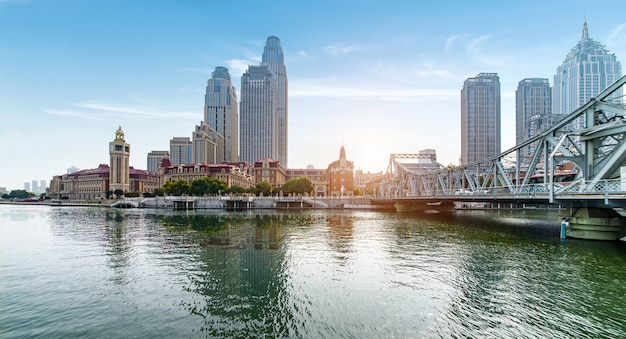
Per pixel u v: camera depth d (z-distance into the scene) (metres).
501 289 24.84
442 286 25.69
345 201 137.00
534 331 18.33
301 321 19.73
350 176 186.38
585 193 36.34
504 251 37.44
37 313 21.11
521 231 54.47
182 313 21.00
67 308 21.89
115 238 49.75
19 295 24.39
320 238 48.75
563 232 44.62
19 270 31.14
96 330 18.78
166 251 39.50
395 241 45.41
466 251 37.88
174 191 152.62
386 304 22.19
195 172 191.75
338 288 25.44
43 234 54.50
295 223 70.81
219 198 135.88
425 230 57.25
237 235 52.19
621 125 34.66
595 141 39.38
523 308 21.36
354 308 21.56
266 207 135.38
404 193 110.75
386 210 119.75
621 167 34.22
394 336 17.86
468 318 19.95
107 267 32.06
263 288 25.56
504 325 19.06
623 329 18.50
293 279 27.83
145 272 30.22
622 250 36.66
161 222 73.81
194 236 51.31
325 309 21.45
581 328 18.66
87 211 117.44
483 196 55.28
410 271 29.83
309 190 148.38
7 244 44.81
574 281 26.38
